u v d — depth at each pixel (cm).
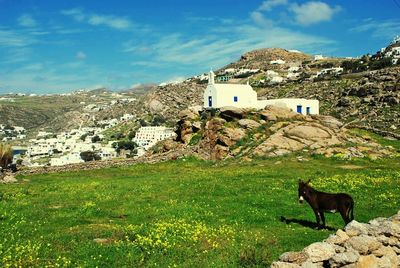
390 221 1561
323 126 6675
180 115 7638
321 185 3531
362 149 5925
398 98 10419
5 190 3719
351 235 1505
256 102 8200
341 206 2155
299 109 8288
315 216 2461
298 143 6078
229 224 2262
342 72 18425
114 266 1631
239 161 5662
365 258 1362
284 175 4269
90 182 4184
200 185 3638
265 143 6012
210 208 2666
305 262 1352
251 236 1997
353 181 3688
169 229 2102
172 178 4303
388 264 1384
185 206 2711
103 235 2055
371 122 9262
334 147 5909
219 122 6556
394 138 7344
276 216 2450
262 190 3338
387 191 3183
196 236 1995
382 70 13112
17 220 2425
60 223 2381
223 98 7850
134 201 2989
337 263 1339
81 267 1596
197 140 6744
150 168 5481
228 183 3756
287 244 1870
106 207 2794
